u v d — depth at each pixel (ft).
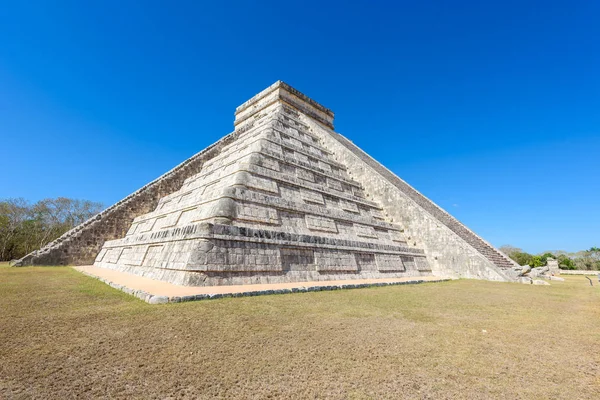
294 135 75.20
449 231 62.03
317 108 111.24
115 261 53.67
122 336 16.34
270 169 53.01
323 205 57.31
